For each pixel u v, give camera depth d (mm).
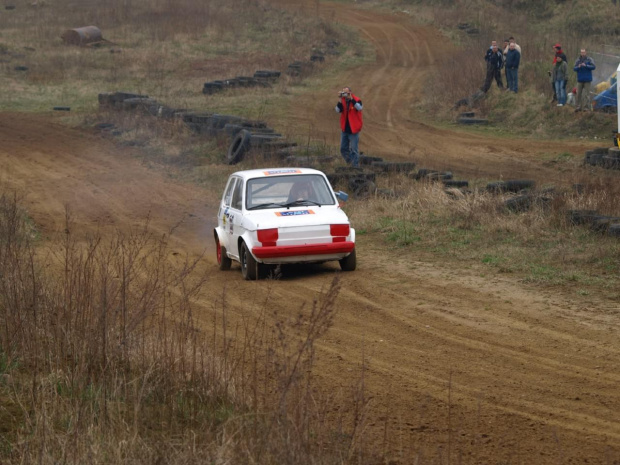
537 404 8383
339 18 76500
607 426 7730
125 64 59719
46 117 45000
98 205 26266
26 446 6340
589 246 15930
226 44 65250
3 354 8789
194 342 8562
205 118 36500
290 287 14430
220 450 6289
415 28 70750
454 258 16156
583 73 36312
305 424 6645
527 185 22375
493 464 6906
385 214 21062
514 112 38906
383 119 41500
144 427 7227
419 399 8586
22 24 73000
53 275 14203
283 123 39906
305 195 15984
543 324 11305
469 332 11109
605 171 27609
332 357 10133
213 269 16844
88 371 8406
